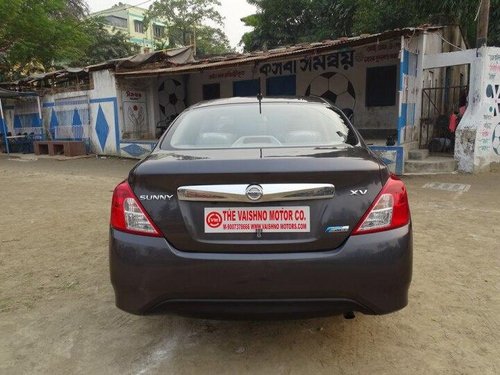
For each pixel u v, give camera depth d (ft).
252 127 9.79
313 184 7.01
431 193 24.12
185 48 51.21
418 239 15.47
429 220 18.16
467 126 29.96
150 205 7.29
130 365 8.16
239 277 7.00
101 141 50.24
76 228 17.75
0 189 28.45
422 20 42.34
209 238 7.16
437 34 35.22
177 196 7.19
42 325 9.71
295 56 32.55
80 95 51.39
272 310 7.11
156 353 8.54
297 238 7.08
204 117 10.33
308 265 6.94
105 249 14.93
